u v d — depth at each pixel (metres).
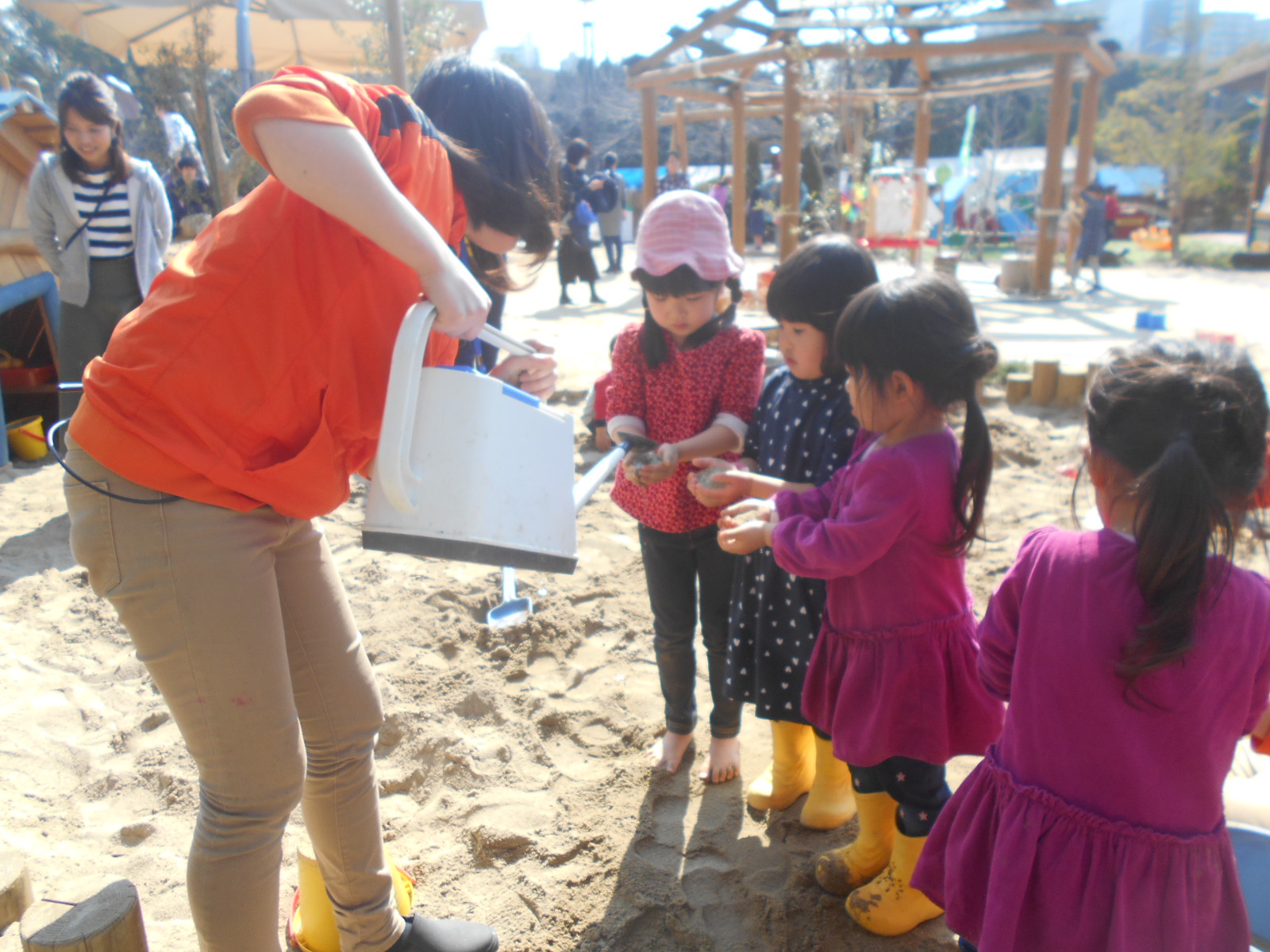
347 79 1.34
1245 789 1.81
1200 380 1.20
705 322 2.16
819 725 1.91
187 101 8.52
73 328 4.40
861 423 1.72
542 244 1.70
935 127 26.45
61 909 1.45
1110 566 1.28
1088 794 1.29
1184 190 19.11
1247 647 1.24
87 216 4.25
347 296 1.36
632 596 3.31
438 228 1.49
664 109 27.55
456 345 1.62
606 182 12.34
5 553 3.72
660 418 2.24
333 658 1.59
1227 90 18.50
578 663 2.88
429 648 2.93
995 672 1.47
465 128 1.56
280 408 1.36
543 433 1.51
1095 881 1.27
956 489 1.67
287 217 1.32
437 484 1.43
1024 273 11.19
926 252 16.86
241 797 1.44
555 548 1.53
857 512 1.65
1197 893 1.25
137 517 1.34
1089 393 1.33
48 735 2.58
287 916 1.95
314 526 1.60
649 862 2.07
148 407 1.30
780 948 1.84
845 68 8.66
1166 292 11.28
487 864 2.09
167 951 1.86
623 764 2.42
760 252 16.12
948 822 1.51
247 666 1.39
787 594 1.99
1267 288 11.56
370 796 1.66
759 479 1.95
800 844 2.13
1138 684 1.24
